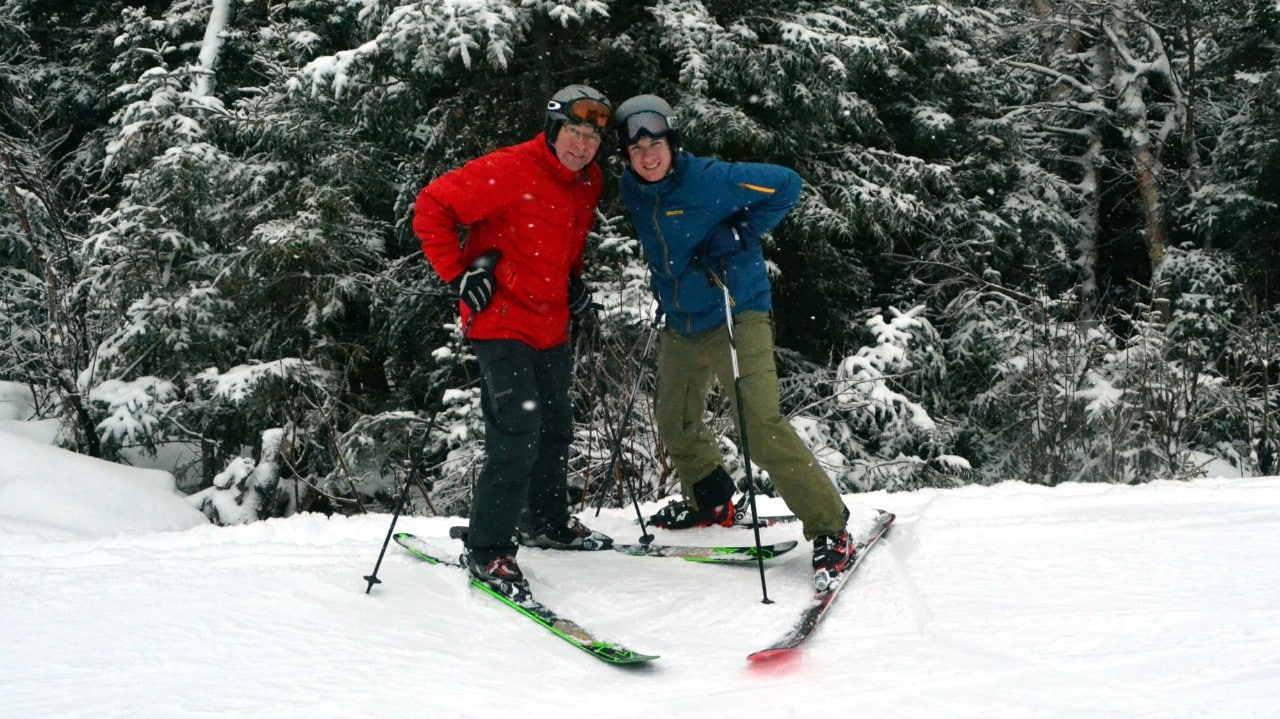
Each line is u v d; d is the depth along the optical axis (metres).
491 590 2.86
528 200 3.02
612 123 3.10
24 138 11.38
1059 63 18.20
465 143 9.28
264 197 9.17
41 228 9.78
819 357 11.08
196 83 10.45
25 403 9.70
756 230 3.21
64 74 13.44
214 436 8.92
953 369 10.54
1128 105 16.81
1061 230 13.57
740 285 3.18
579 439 6.48
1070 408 8.09
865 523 3.54
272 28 10.55
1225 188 14.83
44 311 10.19
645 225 3.26
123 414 8.02
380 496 8.73
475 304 2.92
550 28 8.45
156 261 8.78
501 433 2.98
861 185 9.92
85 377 8.38
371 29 8.23
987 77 13.06
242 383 8.12
